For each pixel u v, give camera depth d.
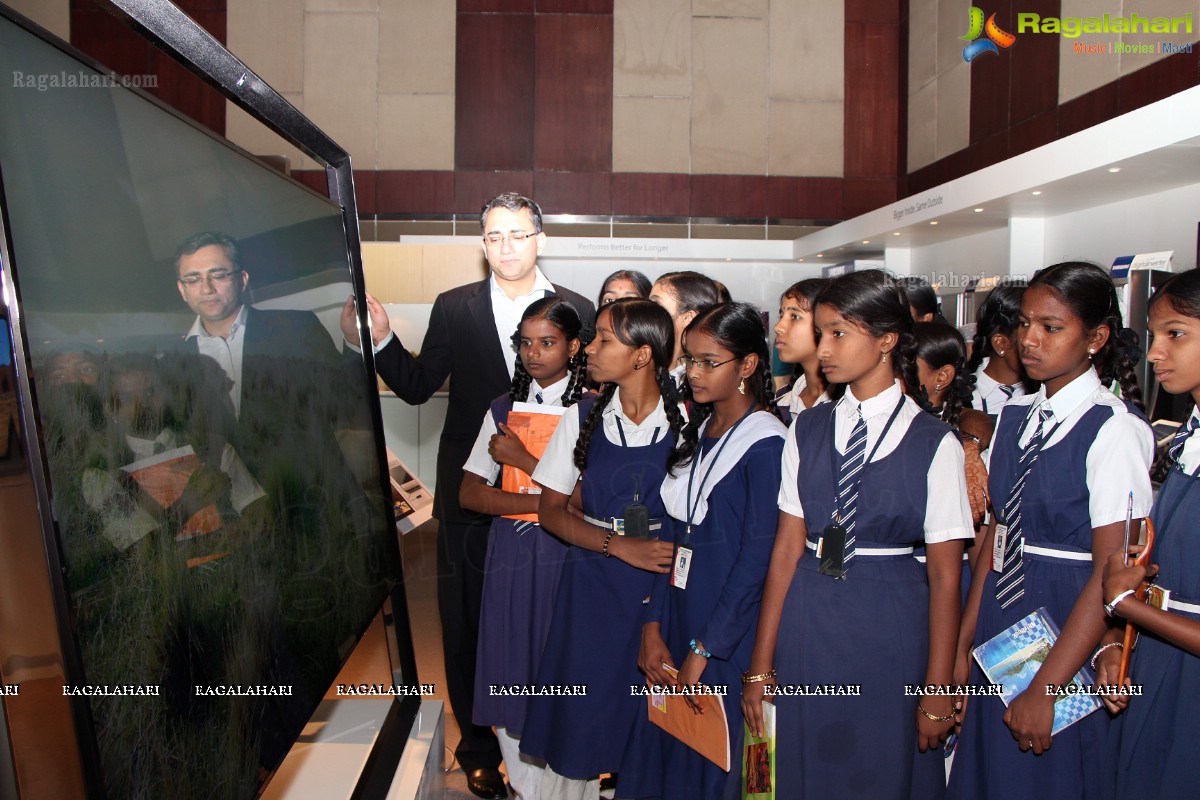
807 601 1.42
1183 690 1.25
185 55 0.96
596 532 1.67
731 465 1.53
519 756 1.94
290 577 1.04
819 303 1.44
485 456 1.94
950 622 1.35
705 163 6.40
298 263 1.20
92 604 0.60
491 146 5.96
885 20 6.80
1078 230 3.87
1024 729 1.30
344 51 5.70
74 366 0.61
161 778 0.69
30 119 0.60
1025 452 1.43
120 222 0.70
